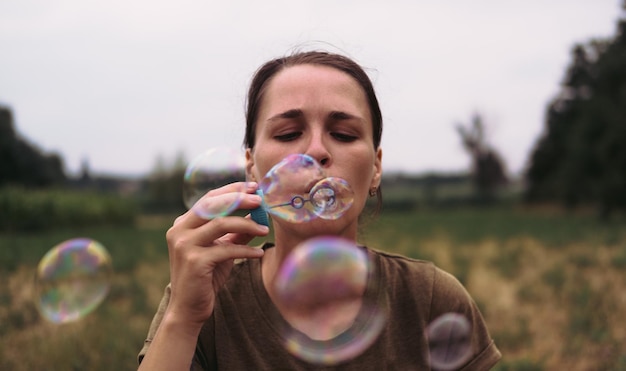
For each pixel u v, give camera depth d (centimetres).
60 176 5550
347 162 131
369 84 146
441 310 145
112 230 2595
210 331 135
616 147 2623
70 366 437
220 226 116
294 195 128
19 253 1299
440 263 1008
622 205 2650
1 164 4269
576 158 2981
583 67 3909
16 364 444
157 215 4862
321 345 132
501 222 2438
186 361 116
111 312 626
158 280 909
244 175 161
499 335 521
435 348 143
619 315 591
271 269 141
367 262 147
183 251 117
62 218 2603
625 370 426
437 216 3338
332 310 135
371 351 134
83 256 276
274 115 133
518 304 668
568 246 1310
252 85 153
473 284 789
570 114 4059
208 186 161
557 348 490
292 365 130
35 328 575
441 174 5347
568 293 700
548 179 4303
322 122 131
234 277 142
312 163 127
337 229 133
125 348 475
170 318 117
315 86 132
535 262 1031
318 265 133
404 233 1764
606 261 1005
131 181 5928
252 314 136
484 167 4959
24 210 2394
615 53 3000
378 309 139
